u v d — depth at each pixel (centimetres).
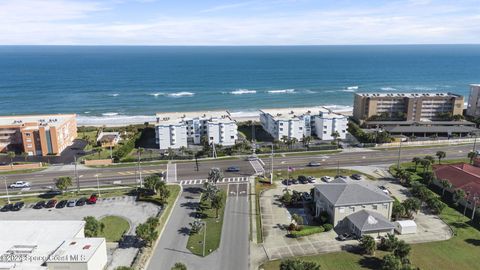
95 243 6831
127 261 7206
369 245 7244
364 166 12850
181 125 15250
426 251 7500
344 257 7312
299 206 9675
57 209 9600
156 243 7881
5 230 7431
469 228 8469
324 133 16350
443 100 19400
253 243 7894
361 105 19625
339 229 8438
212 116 16825
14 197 10400
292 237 8125
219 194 9550
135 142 15662
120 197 10356
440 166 11919
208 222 8825
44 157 13925
